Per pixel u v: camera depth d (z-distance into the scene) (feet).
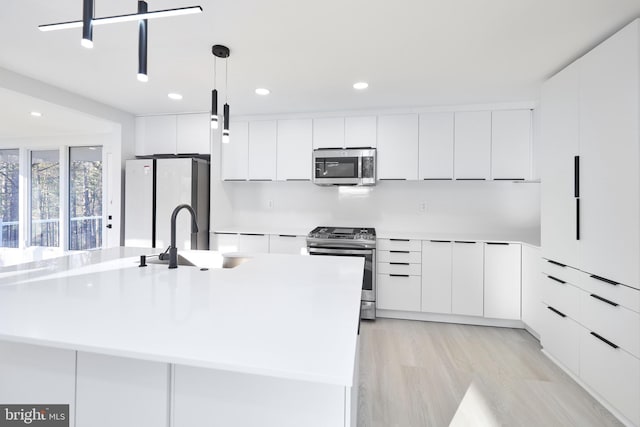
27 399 3.29
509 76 8.58
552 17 5.86
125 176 12.28
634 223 5.47
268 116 12.51
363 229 12.34
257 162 12.62
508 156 10.73
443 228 12.30
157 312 3.47
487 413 6.01
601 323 6.23
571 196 7.15
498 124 10.79
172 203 11.66
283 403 2.76
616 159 5.85
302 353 2.59
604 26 6.16
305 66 8.05
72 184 16.11
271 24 6.16
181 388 2.94
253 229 13.14
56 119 12.97
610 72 5.99
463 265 10.40
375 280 10.97
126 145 12.38
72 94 10.14
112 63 7.98
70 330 2.96
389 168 11.60
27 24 6.22
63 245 15.94
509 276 10.04
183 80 9.06
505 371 7.53
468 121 11.00
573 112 7.09
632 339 5.51
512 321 10.29
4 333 2.88
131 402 3.04
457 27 6.22
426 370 7.57
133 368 3.02
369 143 11.73
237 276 5.21
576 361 7.03
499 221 11.88
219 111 12.16
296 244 11.62
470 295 10.36
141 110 12.16
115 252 7.34
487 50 7.15
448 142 11.14
